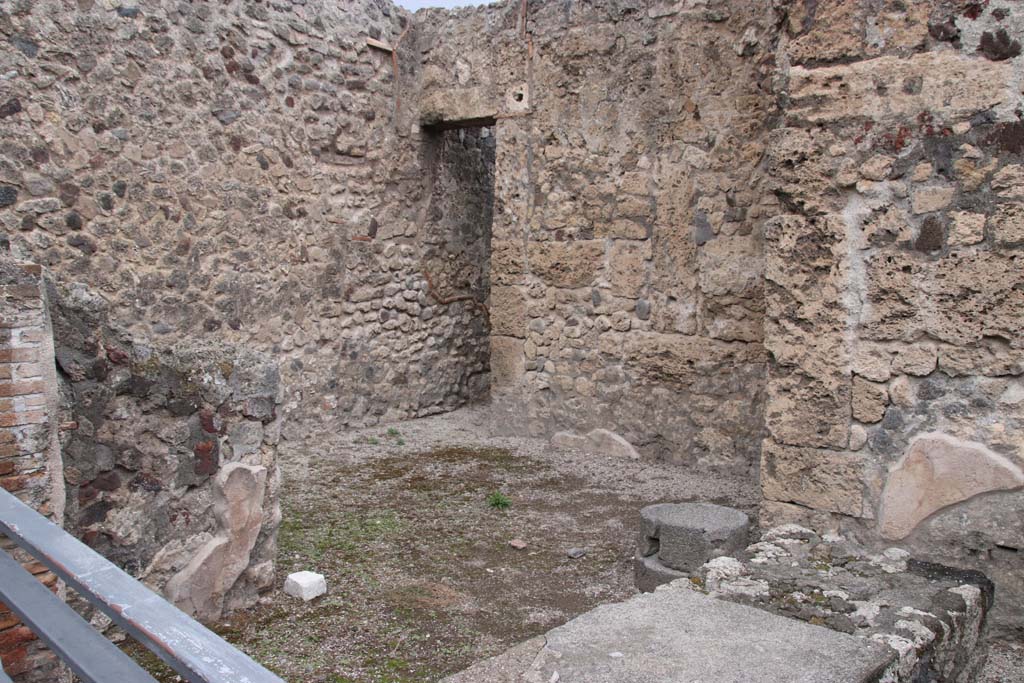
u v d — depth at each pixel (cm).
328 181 647
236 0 576
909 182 318
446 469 566
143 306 535
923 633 252
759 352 539
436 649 305
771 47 518
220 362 330
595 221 606
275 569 366
